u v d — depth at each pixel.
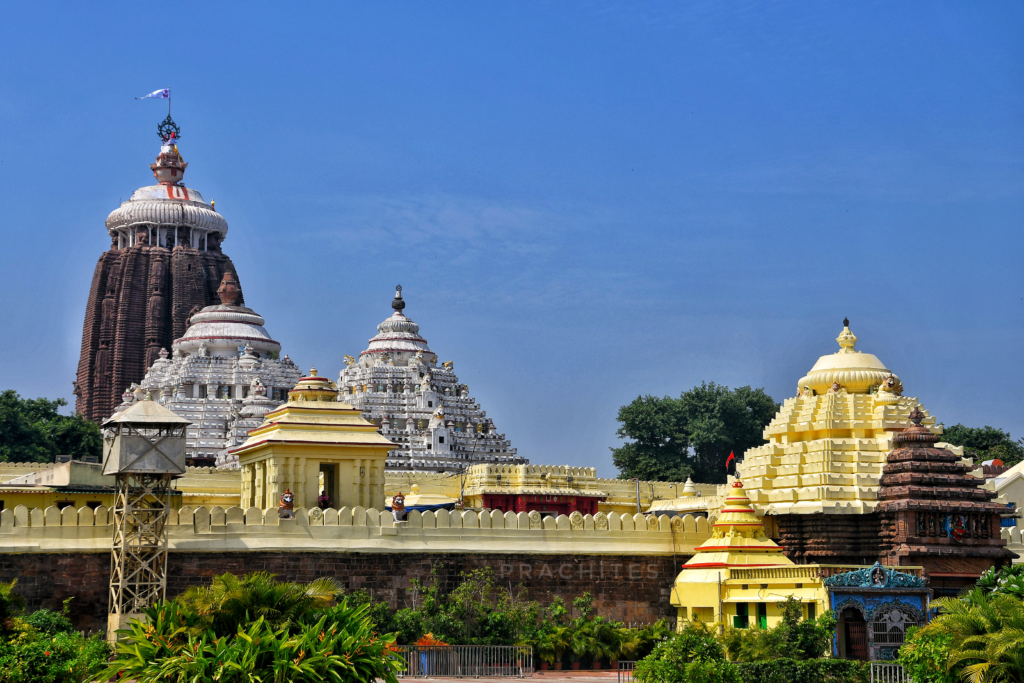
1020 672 41.50
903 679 49.12
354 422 69.62
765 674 49.84
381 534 61.19
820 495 67.50
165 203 185.00
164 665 41.00
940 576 63.66
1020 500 91.38
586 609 63.03
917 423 68.00
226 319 161.62
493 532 63.50
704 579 62.09
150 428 56.47
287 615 44.50
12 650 44.88
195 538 57.38
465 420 143.75
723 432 148.00
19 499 63.41
